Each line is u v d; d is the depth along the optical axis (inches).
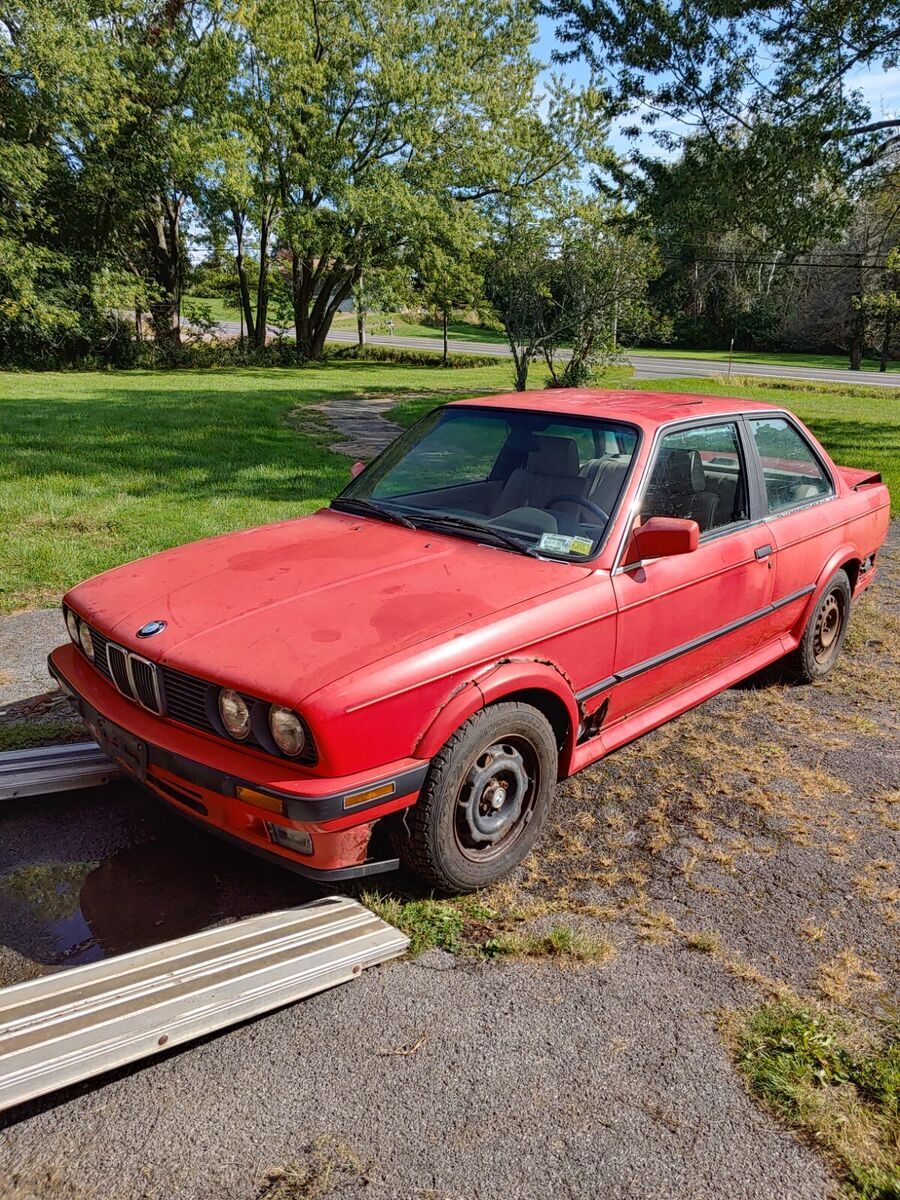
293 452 482.3
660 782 159.5
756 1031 100.3
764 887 128.8
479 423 168.2
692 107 595.8
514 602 125.3
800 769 165.8
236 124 1320.1
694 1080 93.2
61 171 1242.6
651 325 884.0
